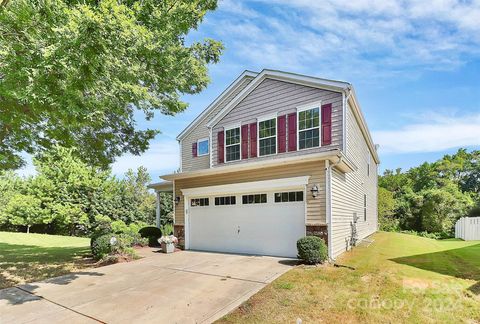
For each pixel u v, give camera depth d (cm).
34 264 947
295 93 1144
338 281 647
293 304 520
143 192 2875
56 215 2291
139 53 611
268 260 906
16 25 483
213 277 714
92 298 583
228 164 1309
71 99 500
